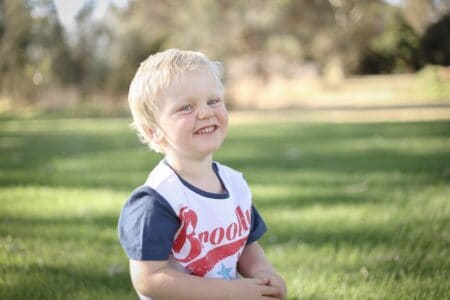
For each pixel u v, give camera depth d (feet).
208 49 57.62
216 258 6.50
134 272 6.28
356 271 9.73
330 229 12.15
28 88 59.57
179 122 6.52
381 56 85.25
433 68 66.23
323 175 18.57
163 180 6.40
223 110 6.78
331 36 77.97
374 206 13.92
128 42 56.85
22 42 57.26
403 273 9.44
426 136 28.27
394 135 29.53
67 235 12.15
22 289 9.05
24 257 10.55
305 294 8.86
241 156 23.62
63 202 15.39
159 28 58.75
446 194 14.62
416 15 73.67
